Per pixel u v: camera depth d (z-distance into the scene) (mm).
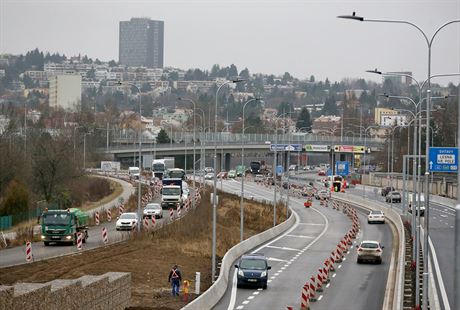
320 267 105562
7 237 118875
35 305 46969
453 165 73750
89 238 121812
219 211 170875
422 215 173125
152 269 92812
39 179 174125
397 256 115750
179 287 79500
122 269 89938
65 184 184000
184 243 118812
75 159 198000
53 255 98062
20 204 148375
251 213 175875
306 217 184625
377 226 164750
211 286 80000
